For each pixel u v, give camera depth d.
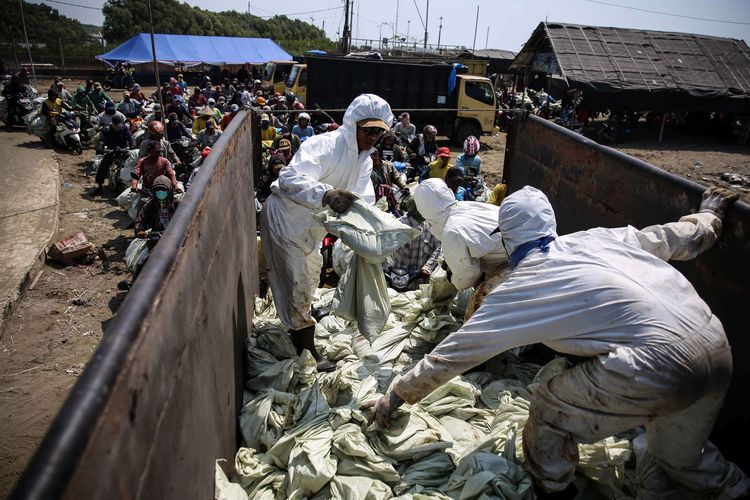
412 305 4.26
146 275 1.41
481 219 3.28
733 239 2.46
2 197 9.05
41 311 5.62
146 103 18.56
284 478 2.55
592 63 19.16
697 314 2.00
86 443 0.88
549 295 2.03
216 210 2.43
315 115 15.93
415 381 2.32
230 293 2.81
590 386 2.00
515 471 2.40
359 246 2.87
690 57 19.64
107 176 9.79
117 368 1.05
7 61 35.62
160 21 56.47
